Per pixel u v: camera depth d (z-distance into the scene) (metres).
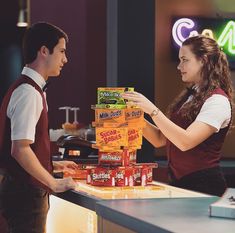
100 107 3.65
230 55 7.70
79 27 8.13
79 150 5.14
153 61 5.99
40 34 3.62
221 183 4.08
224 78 4.09
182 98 4.27
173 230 2.28
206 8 7.71
